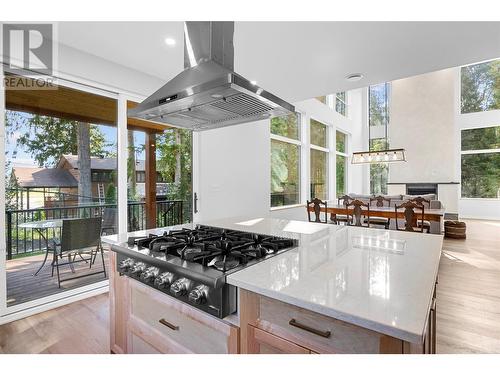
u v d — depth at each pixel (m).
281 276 0.99
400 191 8.73
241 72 3.19
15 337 2.03
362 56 2.79
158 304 1.30
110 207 3.03
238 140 4.50
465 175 8.32
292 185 6.36
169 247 1.32
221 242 1.41
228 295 1.01
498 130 7.83
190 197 3.77
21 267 2.54
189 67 1.60
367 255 1.26
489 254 4.20
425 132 8.40
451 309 2.46
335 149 8.24
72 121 2.77
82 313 2.40
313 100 6.93
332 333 0.80
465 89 8.34
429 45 2.56
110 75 2.90
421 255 1.25
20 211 2.49
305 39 2.44
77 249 2.85
